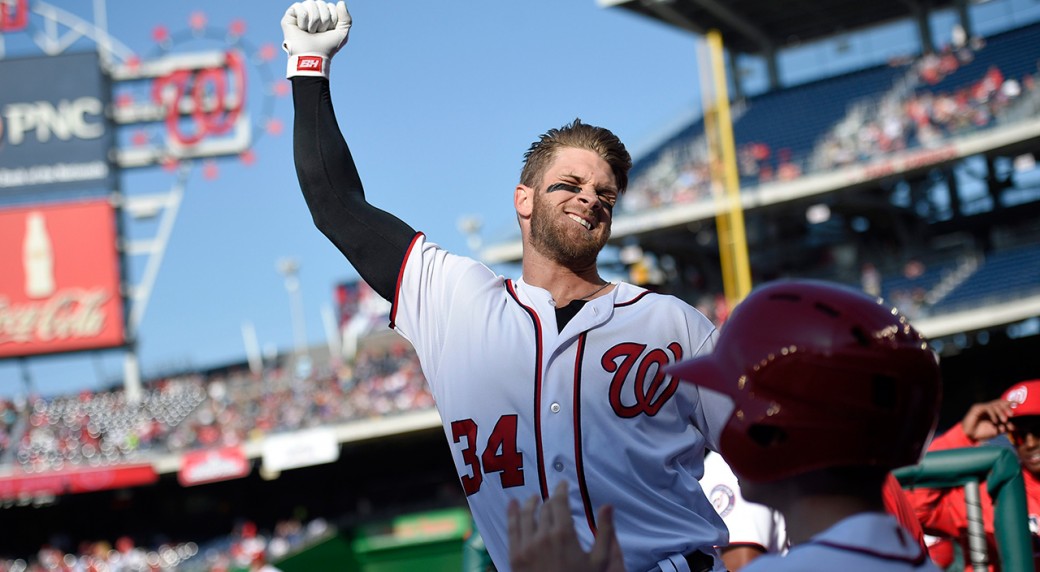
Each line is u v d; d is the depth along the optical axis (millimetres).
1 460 29047
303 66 3059
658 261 30297
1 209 30203
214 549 30094
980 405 4016
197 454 28734
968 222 28078
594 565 1727
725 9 30719
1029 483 4102
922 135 26812
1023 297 24281
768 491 1827
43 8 31516
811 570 1693
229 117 31312
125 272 30734
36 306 29984
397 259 2883
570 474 2611
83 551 30750
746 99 32438
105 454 29047
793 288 1828
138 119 31234
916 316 25203
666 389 2680
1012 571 3369
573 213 2811
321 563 9406
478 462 2693
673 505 2650
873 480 1783
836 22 31922
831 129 29266
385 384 29766
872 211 28125
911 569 1710
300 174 2994
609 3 30219
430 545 9336
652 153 31531
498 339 2703
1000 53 29031
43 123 30844
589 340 2678
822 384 1724
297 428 29047
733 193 27188
